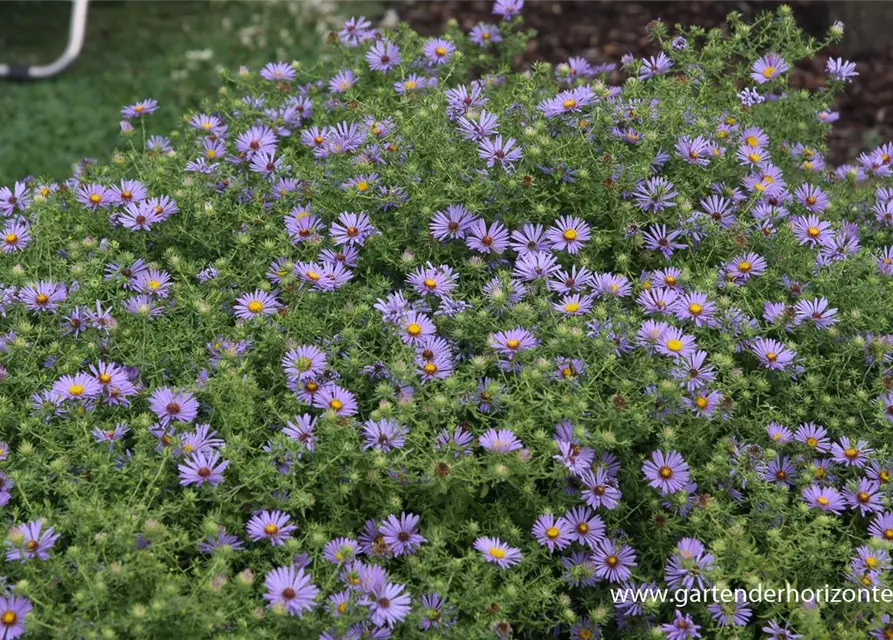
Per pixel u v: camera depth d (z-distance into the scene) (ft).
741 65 3.69
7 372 2.94
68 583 2.49
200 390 2.79
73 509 2.54
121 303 3.06
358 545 2.68
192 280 3.21
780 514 2.75
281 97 3.71
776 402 2.99
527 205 3.17
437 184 3.14
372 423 2.68
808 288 3.15
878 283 3.14
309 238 3.11
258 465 2.65
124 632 2.44
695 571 2.61
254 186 3.39
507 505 2.77
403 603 2.50
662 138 3.28
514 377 2.81
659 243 3.16
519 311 2.87
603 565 2.70
